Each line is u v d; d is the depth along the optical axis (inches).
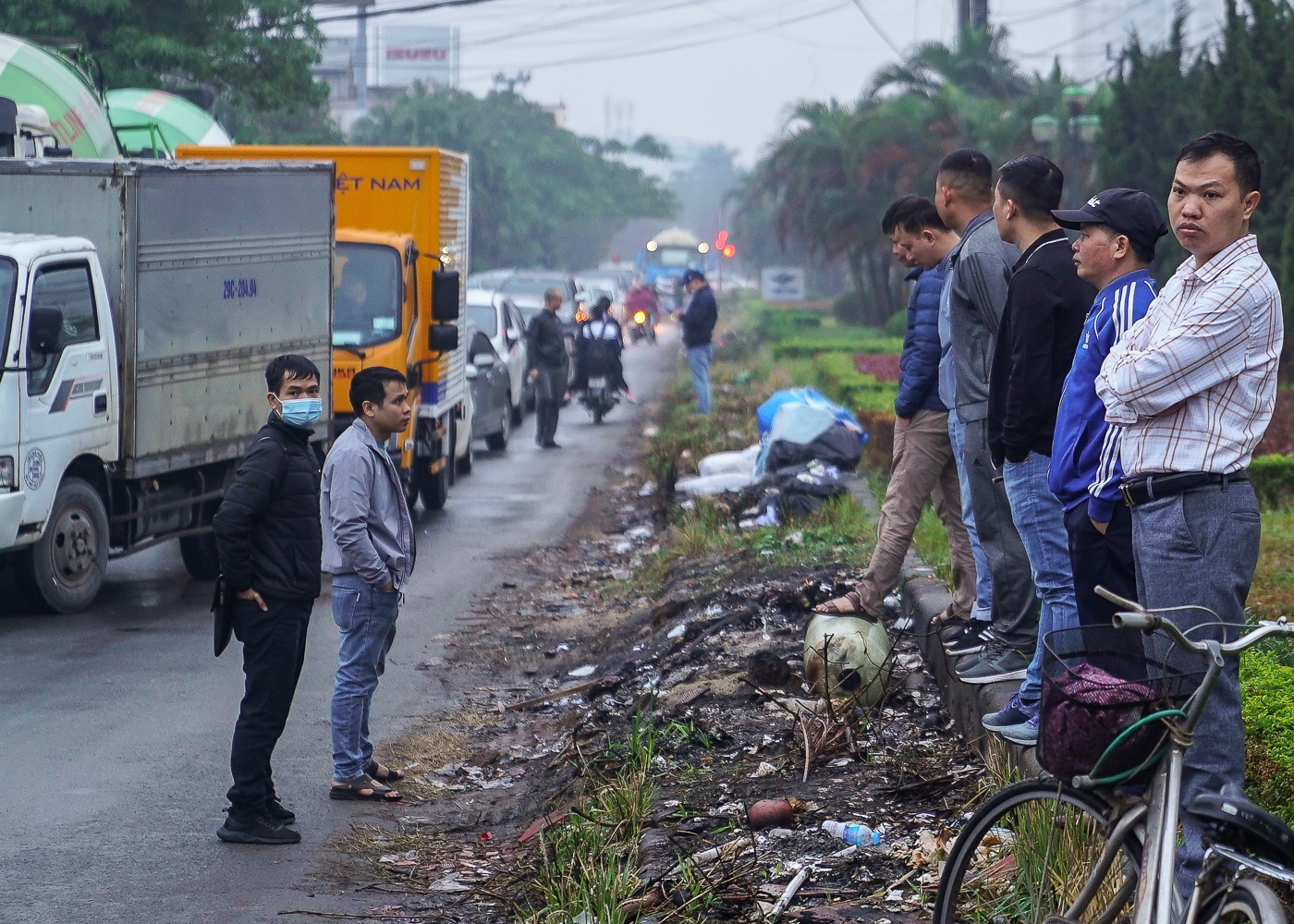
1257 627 196.1
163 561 743.7
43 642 546.6
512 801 378.9
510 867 327.3
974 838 230.5
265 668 341.1
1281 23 1283.2
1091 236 263.6
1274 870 183.3
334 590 374.6
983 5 2262.6
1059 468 271.7
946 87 2153.1
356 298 804.6
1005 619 353.4
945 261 403.2
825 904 270.5
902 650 439.5
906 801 323.0
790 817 315.6
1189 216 226.8
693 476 848.9
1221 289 224.5
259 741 341.4
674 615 544.1
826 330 2534.5
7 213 619.8
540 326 1193.4
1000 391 314.3
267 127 2704.2
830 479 654.5
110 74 1387.8
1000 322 318.0
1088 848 243.0
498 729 449.1
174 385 644.7
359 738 379.2
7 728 433.7
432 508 889.5
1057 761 202.2
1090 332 266.5
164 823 354.3
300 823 359.6
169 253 637.3
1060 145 1749.5
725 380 1625.2
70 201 613.9
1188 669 221.0
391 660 535.2
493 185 3656.5
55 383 574.2
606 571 698.8
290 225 721.6
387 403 374.9
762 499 668.7
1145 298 259.1
